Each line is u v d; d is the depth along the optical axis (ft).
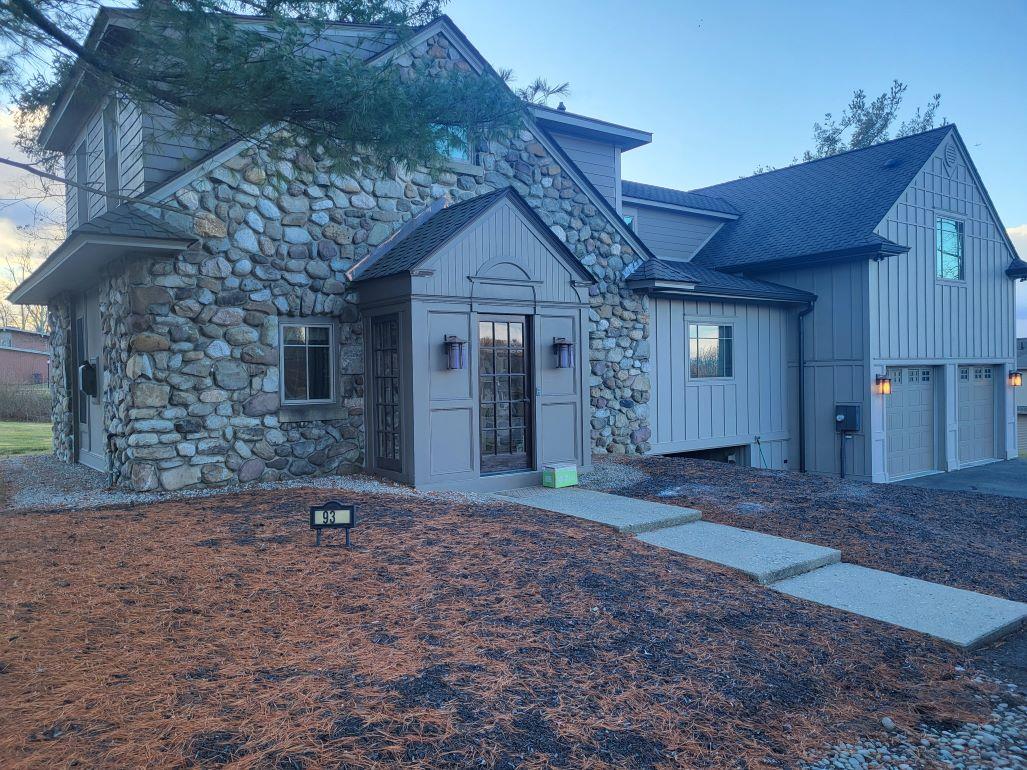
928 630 13.34
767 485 26.14
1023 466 48.75
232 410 23.06
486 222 24.43
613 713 9.35
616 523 18.89
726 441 39.55
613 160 38.78
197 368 22.38
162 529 16.10
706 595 14.05
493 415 25.30
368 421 25.79
